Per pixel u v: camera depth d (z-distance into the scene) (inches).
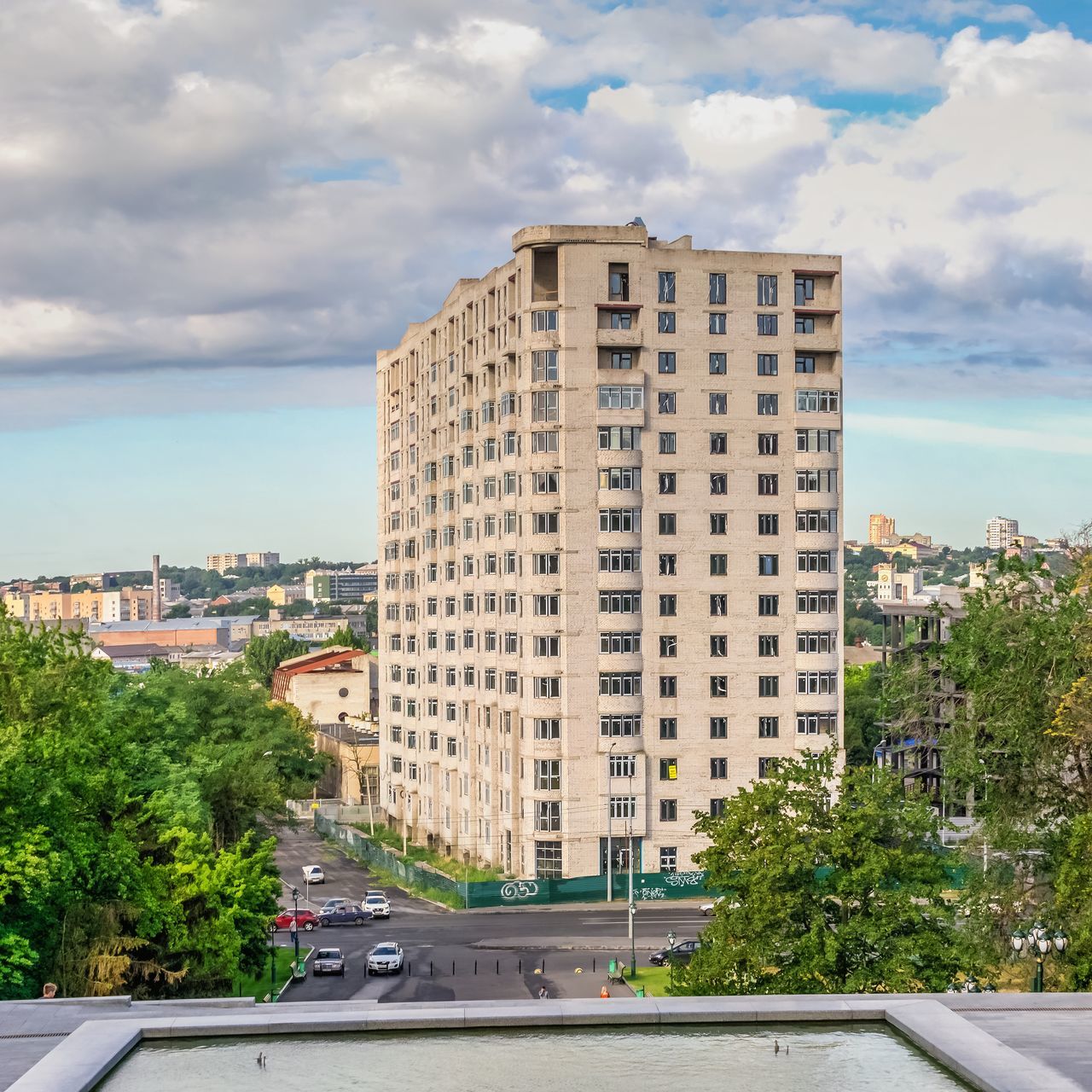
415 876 5059.1
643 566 4677.7
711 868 2167.8
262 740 4877.0
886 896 2043.6
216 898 2429.9
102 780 2178.9
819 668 4753.9
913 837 2175.2
